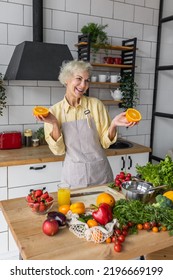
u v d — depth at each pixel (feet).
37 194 4.43
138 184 5.24
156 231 3.92
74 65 5.65
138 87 11.42
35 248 3.47
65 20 9.59
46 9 9.23
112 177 6.88
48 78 8.25
